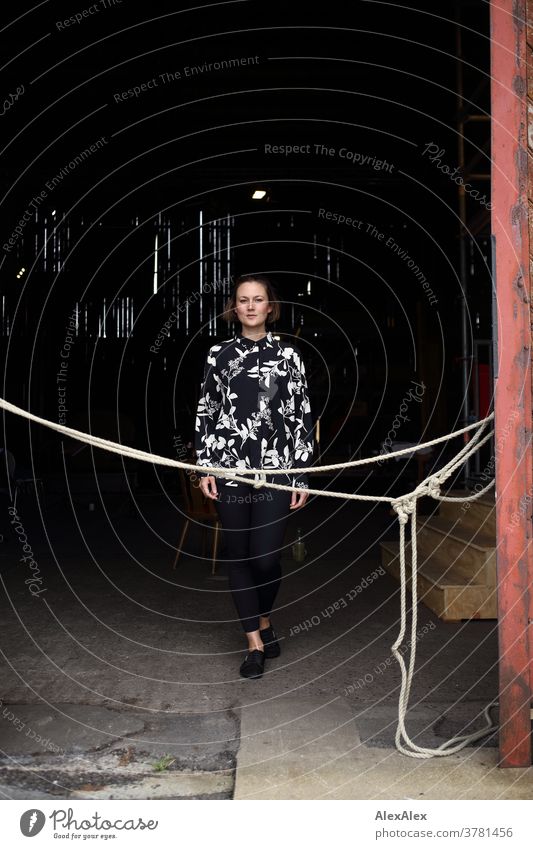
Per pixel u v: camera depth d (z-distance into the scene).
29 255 11.01
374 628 3.79
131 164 9.45
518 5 2.22
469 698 2.80
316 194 12.09
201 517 5.21
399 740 2.38
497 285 2.23
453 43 7.13
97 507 9.30
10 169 8.51
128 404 13.08
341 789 2.10
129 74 7.37
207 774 2.23
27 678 3.04
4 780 2.18
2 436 11.99
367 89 7.82
